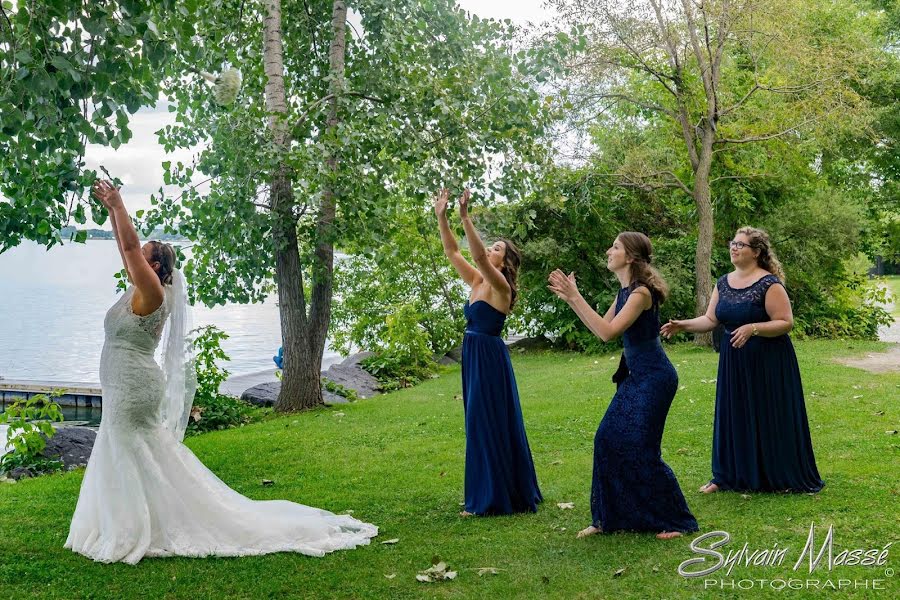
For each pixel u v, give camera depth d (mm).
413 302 16500
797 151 16234
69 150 4465
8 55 3836
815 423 7367
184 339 4578
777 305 5070
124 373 4270
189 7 4387
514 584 3820
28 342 22172
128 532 4242
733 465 5246
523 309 17359
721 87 16047
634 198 16844
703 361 12430
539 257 16094
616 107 16703
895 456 5945
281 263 10102
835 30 19078
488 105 9648
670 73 15516
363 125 8984
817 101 14133
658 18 14148
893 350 13352
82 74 3926
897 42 22547
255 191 9242
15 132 3828
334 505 5375
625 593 3668
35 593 3809
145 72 4184
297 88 10992
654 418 4438
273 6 9602
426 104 9422
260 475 6465
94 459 4402
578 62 14141
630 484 4457
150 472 4328
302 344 10234
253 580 3938
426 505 5305
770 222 16250
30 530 4844
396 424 8586
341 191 8898
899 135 21109
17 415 7297
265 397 11094
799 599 3533
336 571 4055
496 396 5023
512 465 5035
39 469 7484
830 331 16516
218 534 4363
